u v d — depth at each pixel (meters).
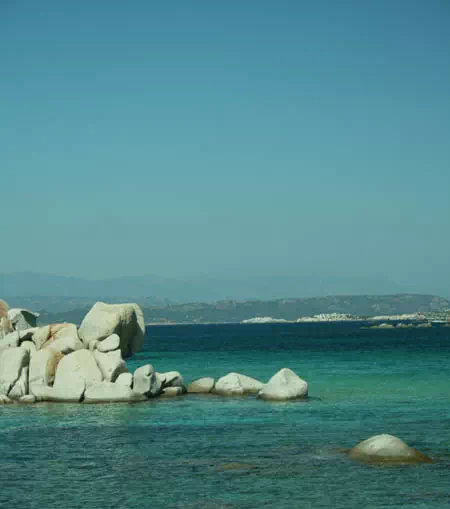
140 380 39.81
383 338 150.75
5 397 38.06
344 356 83.69
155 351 99.81
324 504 18.66
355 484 20.39
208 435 28.45
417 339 141.38
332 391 43.66
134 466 23.11
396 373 57.28
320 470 22.03
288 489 20.02
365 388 45.38
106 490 20.31
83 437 28.28
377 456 23.14
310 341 140.50
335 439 27.28
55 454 25.08
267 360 76.44
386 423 30.91
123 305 56.44
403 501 18.80
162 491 20.09
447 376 54.06
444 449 24.94
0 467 23.23
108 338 43.28
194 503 18.94
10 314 59.72
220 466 22.89
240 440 27.30
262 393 39.66
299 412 34.41
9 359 39.88
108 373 40.12
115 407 36.50
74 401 38.16
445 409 35.12
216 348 110.38
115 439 27.78
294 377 40.34
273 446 26.02
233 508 18.47
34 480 21.50
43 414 34.31
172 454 24.86
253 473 21.84
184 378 55.09
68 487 20.69
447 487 19.94
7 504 19.14
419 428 29.52
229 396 40.75
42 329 47.06
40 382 39.69
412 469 21.92
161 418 32.84
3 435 28.88
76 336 47.25
